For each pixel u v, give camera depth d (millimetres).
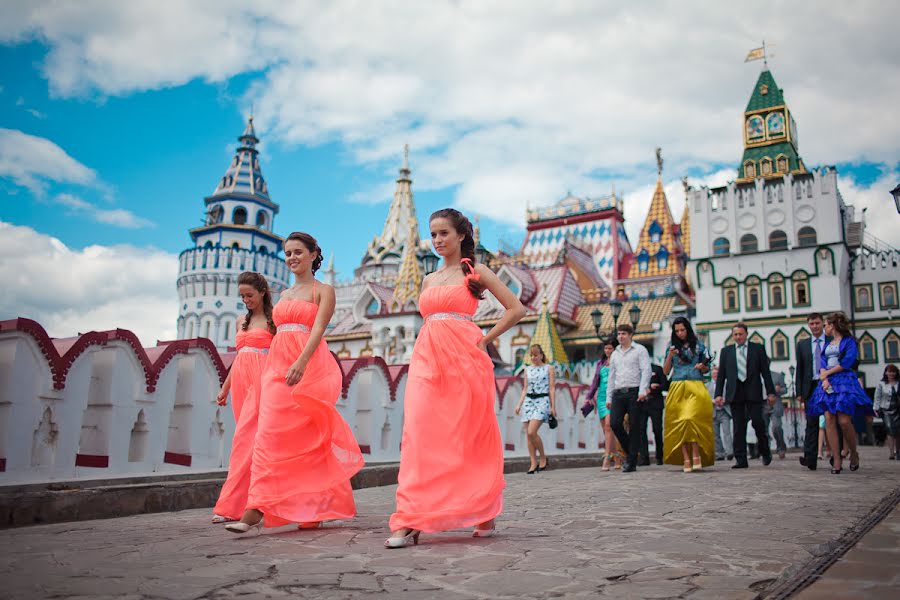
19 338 6812
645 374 12219
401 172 78500
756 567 3900
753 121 53094
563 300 50250
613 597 3293
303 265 6062
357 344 51938
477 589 3477
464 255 5363
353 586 3543
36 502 5996
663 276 57219
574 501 7543
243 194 83000
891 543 4609
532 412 13180
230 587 3514
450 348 5012
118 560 4215
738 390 12320
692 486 8930
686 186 51281
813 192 47281
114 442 7730
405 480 4809
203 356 8906
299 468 5516
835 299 45562
